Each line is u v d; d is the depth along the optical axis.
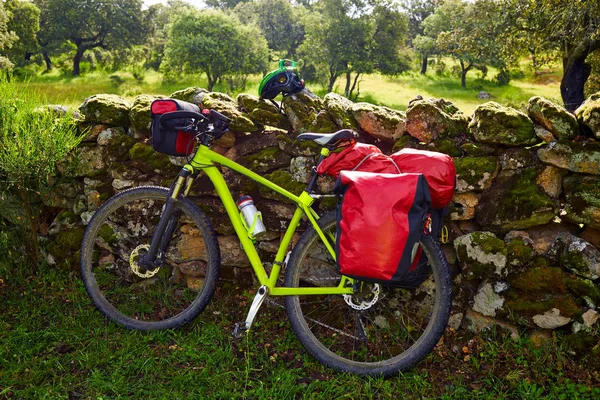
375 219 2.20
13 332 2.88
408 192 2.22
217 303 3.18
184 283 3.35
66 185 3.49
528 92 35.59
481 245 2.72
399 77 51.59
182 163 3.21
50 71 56.59
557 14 15.37
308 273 3.11
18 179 3.21
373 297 2.70
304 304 3.12
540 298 2.63
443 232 2.81
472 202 2.80
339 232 2.33
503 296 2.70
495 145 2.79
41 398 2.40
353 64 41.12
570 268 2.60
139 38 60.41
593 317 2.54
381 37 42.62
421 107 2.85
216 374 2.59
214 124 2.77
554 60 18.95
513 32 17.61
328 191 3.01
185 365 2.69
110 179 3.40
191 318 2.94
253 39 43.84
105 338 2.88
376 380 2.57
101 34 57.66
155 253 2.90
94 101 3.34
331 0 42.97
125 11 58.16
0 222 3.66
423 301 2.92
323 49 41.78
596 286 2.56
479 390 2.50
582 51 16.45
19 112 3.15
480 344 2.74
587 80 19.03
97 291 3.03
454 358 2.72
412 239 2.22
